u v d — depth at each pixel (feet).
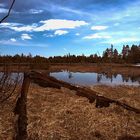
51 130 30.32
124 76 162.50
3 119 29.04
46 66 140.67
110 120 35.37
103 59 283.18
